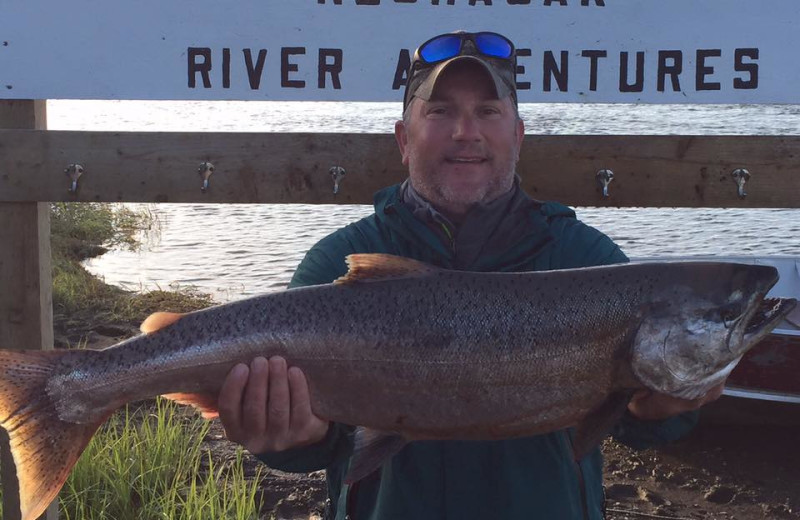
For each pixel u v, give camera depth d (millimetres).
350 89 4473
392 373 3014
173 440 6820
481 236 3229
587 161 4613
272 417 2938
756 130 35125
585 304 3002
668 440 3113
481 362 2992
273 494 6746
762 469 7402
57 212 18859
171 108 53125
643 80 4445
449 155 3211
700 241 17328
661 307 2967
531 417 3018
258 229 19438
